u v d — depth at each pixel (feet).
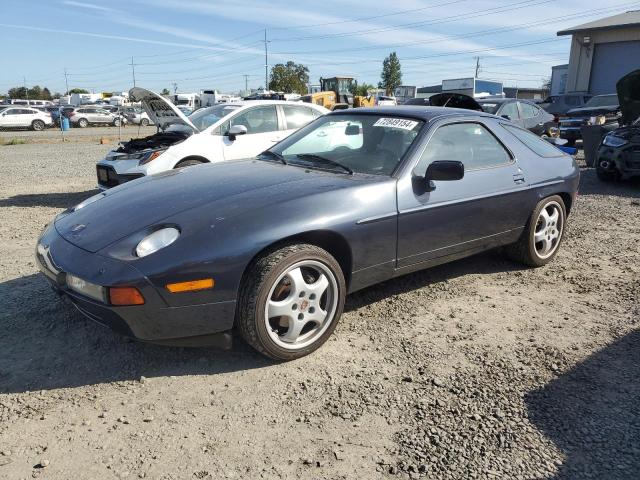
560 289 14.19
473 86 83.46
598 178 32.01
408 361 10.36
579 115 56.24
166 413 8.69
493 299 13.47
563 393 9.30
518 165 14.44
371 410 8.79
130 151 24.16
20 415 8.57
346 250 10.91
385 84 303.27
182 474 7.33
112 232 9.84
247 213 9.81
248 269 9.70
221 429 8.30
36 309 12.42
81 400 9.02
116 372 9.89
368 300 13.26
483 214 13.32
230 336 9.83
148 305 8.92
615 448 7.92
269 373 9.91
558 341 11.23
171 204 10.45
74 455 7.68
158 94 23.93
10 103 178.70
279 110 26.71
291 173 11.98
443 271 15.44
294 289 10.00
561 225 16.06
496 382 9.64
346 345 10.99
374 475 7.34
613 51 78.02
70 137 86.53
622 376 9.87
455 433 8.22
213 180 11.74
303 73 229.66
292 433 8.21
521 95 165.89
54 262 9.78
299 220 9.99
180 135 24.72
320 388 9.42
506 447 7.91
